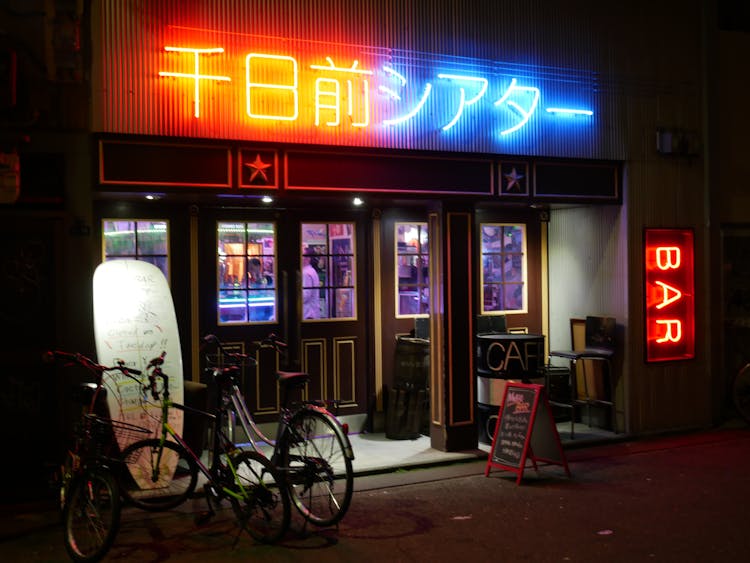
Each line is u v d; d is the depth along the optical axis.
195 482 5.52
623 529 5.24
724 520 5.41
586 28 7.97
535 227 8.86
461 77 7.31
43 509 5.61
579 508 5.70
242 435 7.47
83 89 5.93
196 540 5.07
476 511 5.65
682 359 8.34
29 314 5.89
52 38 5.83
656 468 6.84
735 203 8.80
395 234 8.17
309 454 7.07
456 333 7.30
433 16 7.24
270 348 7.62
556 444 6.59
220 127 6.36
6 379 5.84
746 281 8.92
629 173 8.10
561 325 8.83
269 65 6.53
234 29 6.43
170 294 6.50
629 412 8.04
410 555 4.79
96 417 5.13
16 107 5.76
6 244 5.84
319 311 7.89
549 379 8.40
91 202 6.00
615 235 8.16
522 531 5.21
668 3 8.40
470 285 7.37
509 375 7.46
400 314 8.21
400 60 7.08
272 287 7.67
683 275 8.43
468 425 7.33
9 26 5.75
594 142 7.96
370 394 8.02
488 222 8.59
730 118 8.78
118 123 6.03
